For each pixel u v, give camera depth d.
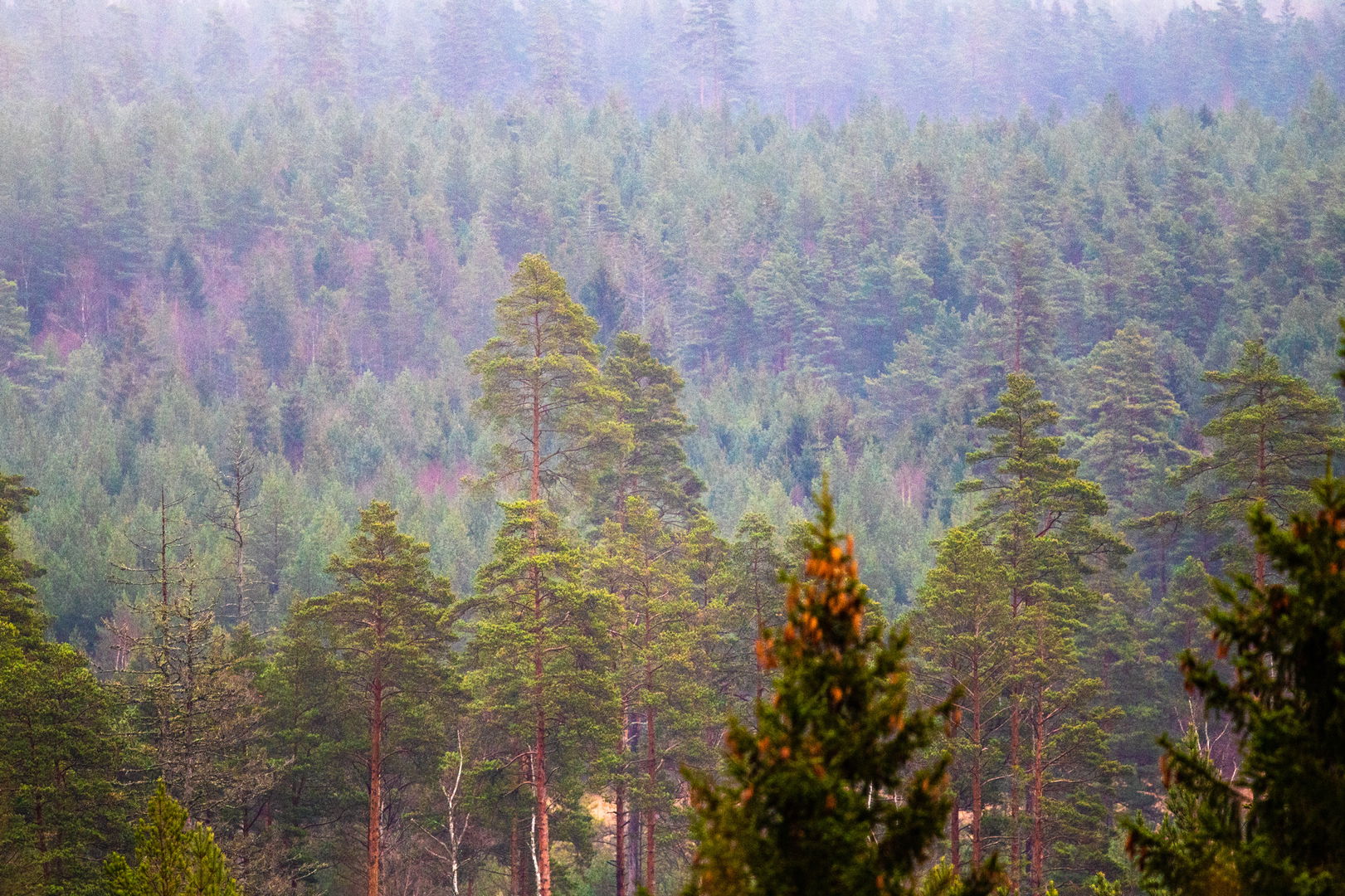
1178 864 16.64
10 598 69.69
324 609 69.12
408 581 71.00
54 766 58.28
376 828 70.06
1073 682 76.88
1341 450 76.62
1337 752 15.17
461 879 81.31
